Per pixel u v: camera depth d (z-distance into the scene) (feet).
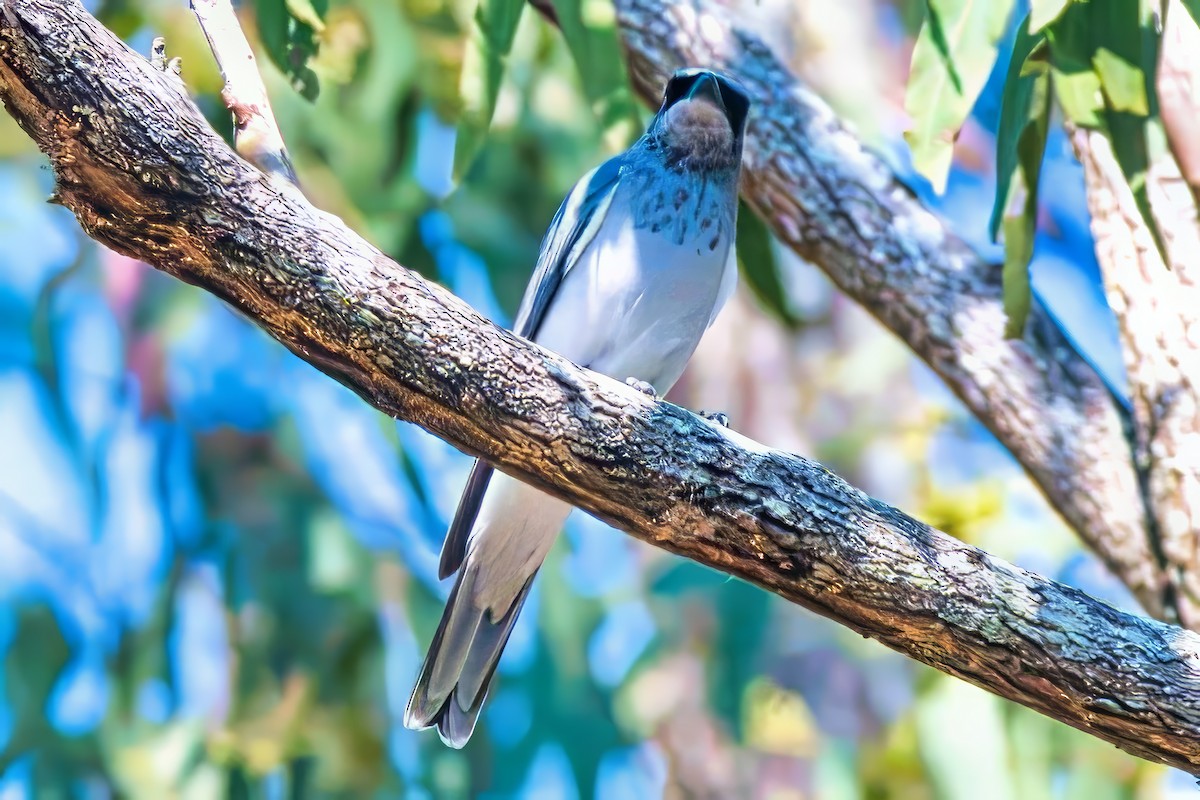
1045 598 17.06
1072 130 24.49
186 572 37.19
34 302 37.65
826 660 40.63
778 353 42.60
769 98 26.30
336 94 34.22
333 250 16.75
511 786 35.94
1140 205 21.50
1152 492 23.13
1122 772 33.22
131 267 37.68
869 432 39.88
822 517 17.19
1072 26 20.84
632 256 23.50
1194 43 22.82
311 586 36.91
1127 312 23.59
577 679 36.52
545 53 36.42
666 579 35.40
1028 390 24.49
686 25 26.96
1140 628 17.02
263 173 16.81
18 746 35.01
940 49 19.97
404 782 35.91
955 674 17.49
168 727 35.17
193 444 38.24
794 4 37.73
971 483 32.58
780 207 25.99
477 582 24.27
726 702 36.04
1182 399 23.03
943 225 25.86
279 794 35.24
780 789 40.78
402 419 17.72
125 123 15.94
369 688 36.47
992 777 31.48
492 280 36.99
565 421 17.24
